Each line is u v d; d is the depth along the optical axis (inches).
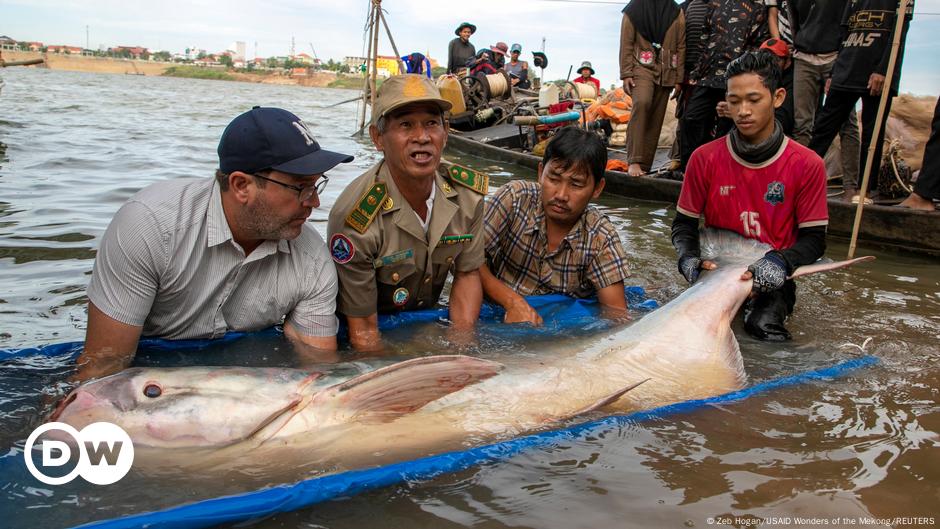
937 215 214.5
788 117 262.1
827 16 249.4
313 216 230.5
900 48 235.3
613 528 77.4
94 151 348.8
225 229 113.3
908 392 115.8
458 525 77.7
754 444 97.0
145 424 91.5
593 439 97.2
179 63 6018.7
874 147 208.5
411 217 134.0
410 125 124.8
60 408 92.0
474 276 146.9
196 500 81.4
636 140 310.3
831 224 241.1
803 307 162.9
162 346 118.5
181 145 396.8
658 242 222.4
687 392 117.0
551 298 157.1
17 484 80.9
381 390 100.0
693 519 79.2
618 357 123.1
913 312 160.6
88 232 193.3
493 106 470.3
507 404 107.0
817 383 118.5
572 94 421.4
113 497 80.7
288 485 84.9
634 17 299.1
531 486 85.6
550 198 148.6
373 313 134.4
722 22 266.7
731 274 143.5
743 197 162.1
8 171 277.1
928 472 90.0
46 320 132.2
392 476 85.2
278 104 1058.1
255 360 115.4
